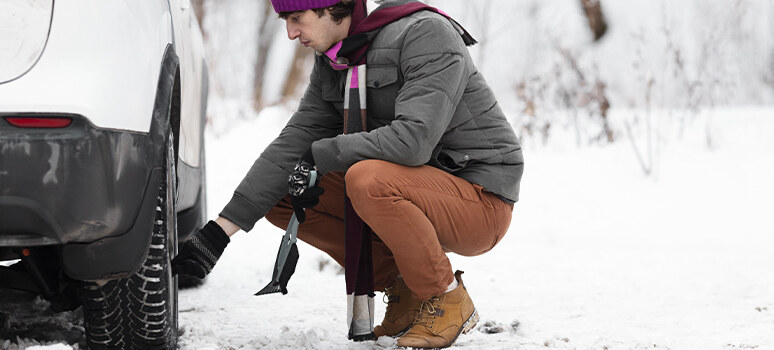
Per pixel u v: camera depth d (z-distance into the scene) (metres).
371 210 2.89
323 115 3.29
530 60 16.44
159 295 2.67
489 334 3.47
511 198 3.18
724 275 4.92
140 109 2.43
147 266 2.64
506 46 17.03
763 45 15.93
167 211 2.71
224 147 10.02
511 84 16.33
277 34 18.69
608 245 6.38
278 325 3.66
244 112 13.43
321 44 3.03
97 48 2.38
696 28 16.41
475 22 17.16
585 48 16.94
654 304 4.18
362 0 3.08
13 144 2.22
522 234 6.68
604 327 3.64
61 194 2.27
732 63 15.77
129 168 2.37
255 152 9.78
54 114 2.25
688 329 3.58
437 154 3.09
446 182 3.03
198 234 3.01
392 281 3.32
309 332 3.21
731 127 10.02
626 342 3.32
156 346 2.76
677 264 5.44
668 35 12.91
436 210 3.01
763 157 8.55
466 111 3.08
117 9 2.49
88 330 2.71
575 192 7.78
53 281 2.72
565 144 9.73
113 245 2.40
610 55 16.45
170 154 2.79
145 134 2.44
